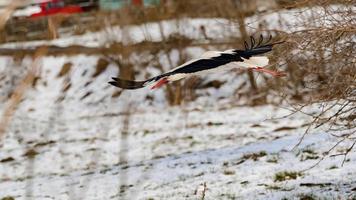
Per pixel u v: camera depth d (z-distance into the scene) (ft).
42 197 53.42
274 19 57.88
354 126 36.88
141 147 74.02
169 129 83.35
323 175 47.06
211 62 17.35
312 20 37.01
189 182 51.88
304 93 46.19
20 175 66.28
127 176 57.47
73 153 74.84
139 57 80.38
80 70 116.47
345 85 34.96
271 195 43.62
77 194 52.70
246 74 102.83
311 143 57.77
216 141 71.46
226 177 51.80
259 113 84.64
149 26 92.58
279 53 36.11
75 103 109.40
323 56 35.81
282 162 53.47
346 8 35.99
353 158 50.34
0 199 55.16
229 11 78.43
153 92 104.94
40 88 113.60
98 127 91.04
